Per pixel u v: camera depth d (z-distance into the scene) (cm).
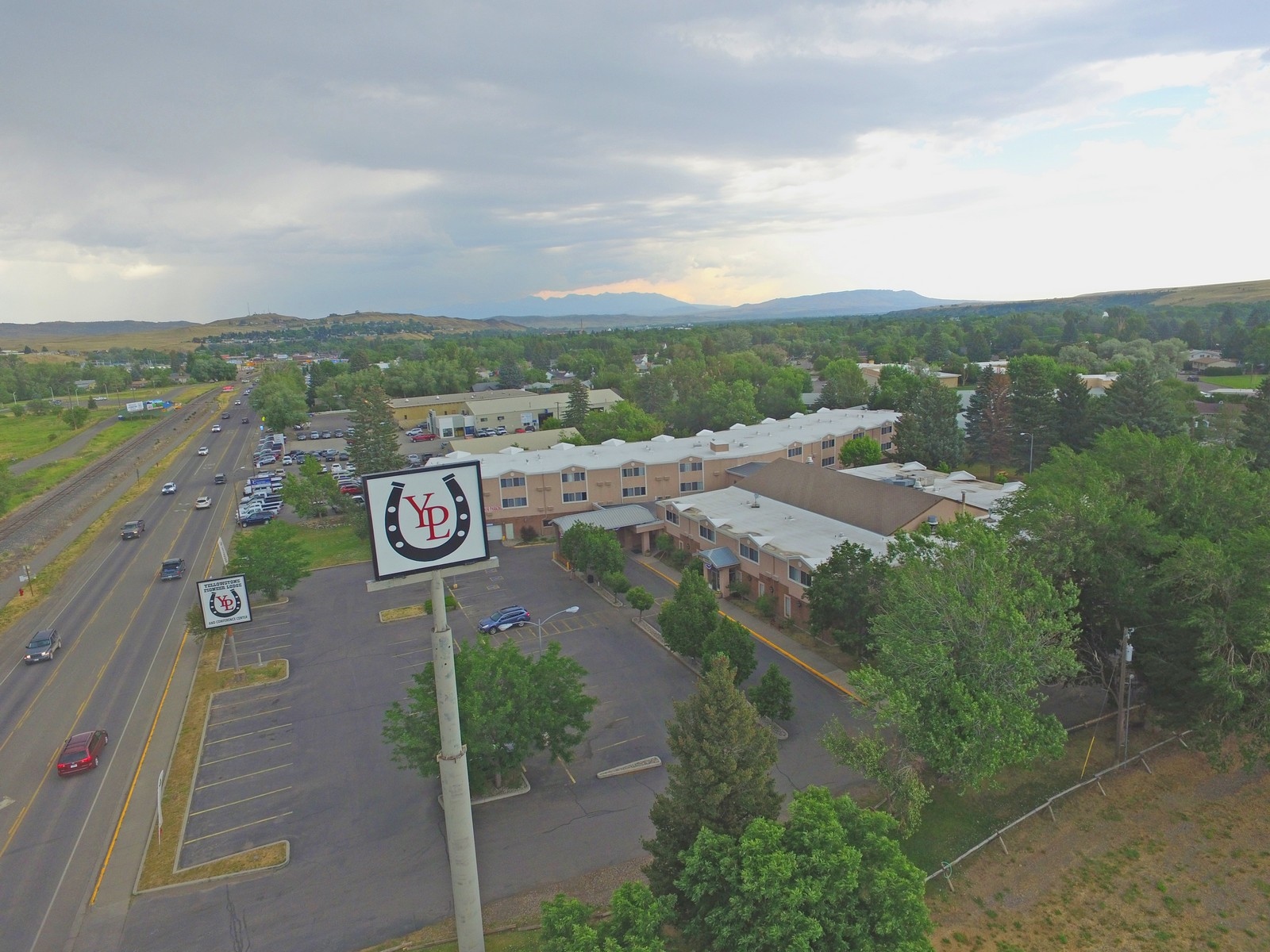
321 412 19562
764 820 2298
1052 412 9725
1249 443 8431
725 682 2623
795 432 10044
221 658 5250
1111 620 3684
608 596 6188
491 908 2852
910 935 2197
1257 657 3144
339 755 3972
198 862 3180
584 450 8912
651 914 2070
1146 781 3459
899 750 3120
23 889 3048
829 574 4612
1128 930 2661
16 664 5269
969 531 3291
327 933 2773
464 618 5872
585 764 3797
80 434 16338
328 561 7488
